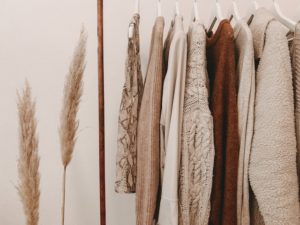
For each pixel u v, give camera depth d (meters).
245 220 0.68
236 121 0.68
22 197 0.82
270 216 0.63
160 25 0.71
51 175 1.08
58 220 1.09
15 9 1.04
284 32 0.66
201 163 0.67
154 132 0.70
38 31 1.06
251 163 0.66
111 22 1.09
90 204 1.11
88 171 1.10
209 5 1.12
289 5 1.14
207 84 0.71
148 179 0.70
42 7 1.06
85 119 1.09
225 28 0.69
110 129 1.11
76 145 1.09
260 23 0.70
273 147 0.63
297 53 0.68
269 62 0.66
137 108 0.80
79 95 0.85
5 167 1.05
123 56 1.10
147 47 1.10
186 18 1.11
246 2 1.12
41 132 1.07
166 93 0.70
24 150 0.81
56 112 1.08
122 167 0.81
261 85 0.67
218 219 0.68
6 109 1.04
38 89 1.06
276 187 0.62
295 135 0.67
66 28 1.07
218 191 0.68
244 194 0.68
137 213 0.75
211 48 0.76
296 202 0.63
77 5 1.08
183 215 0.66
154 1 1.10
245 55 0.69
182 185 0.67
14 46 1.04
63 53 1.07
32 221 0.83
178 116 0.67
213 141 0.67
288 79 0.65
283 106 0.64
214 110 0.69
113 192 1.12
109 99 1.10
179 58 0.68
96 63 1.09
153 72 0.71
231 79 0.68
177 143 0.66
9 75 1.04
